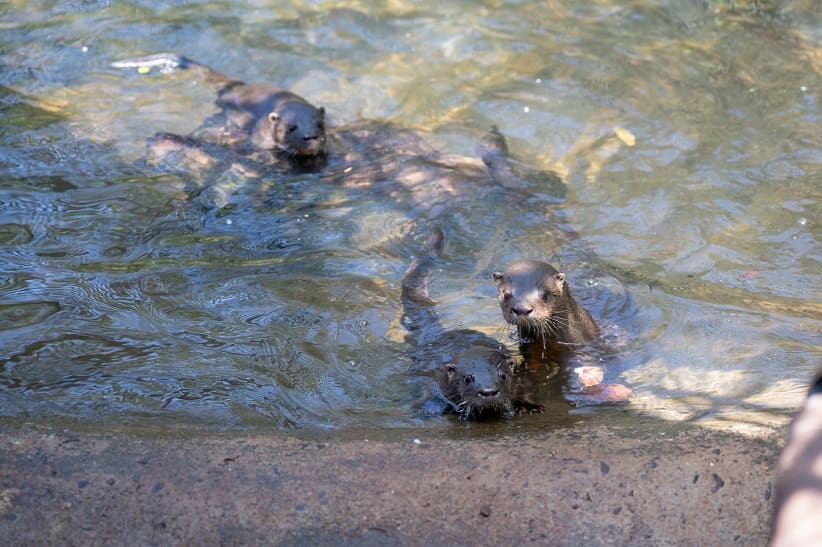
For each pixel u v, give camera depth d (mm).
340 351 10078
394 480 6914
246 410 8727
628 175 13641
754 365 9336
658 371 9531
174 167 14117
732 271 11453
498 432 7938
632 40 17297
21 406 8625
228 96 16219
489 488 6820
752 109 15047
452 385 9297
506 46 17297
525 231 12547
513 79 16344
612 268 11664
